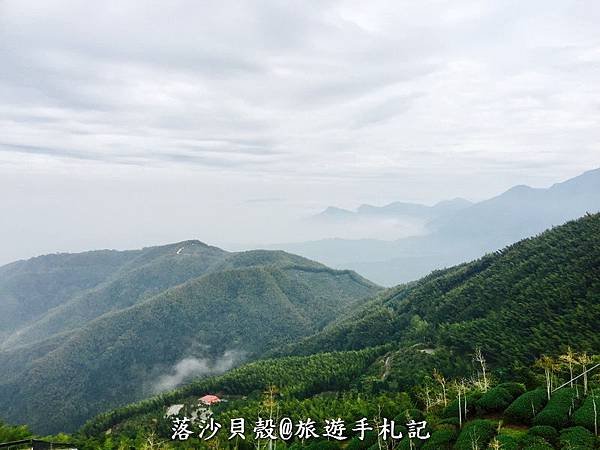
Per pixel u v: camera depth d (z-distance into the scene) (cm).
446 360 10825
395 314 18025
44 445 8869
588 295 10344
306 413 8900
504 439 5138
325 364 13688
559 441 4991
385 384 10644
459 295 14788
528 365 9112
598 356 7706
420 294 17950
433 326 13988
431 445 5722
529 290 11938
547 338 9644
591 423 5206
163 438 10469
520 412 5716
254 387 13288
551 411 5516
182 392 14225
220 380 14162
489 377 8944
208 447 8438
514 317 11194
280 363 14950
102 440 10338
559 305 10738
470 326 11912
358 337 17325
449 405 6631
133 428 11731
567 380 6819
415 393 8531
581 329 9450
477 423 5712
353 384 11825
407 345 13350
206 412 11444
